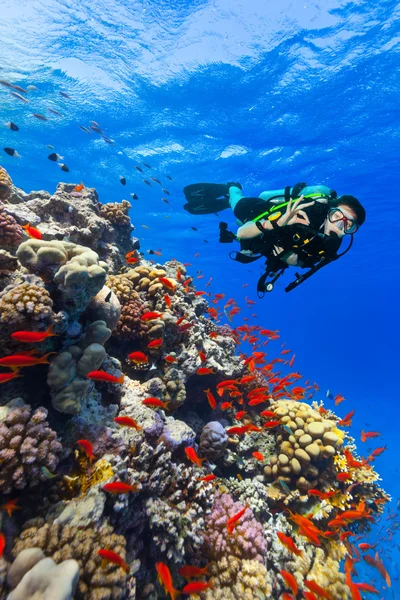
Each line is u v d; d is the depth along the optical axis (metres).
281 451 6.00
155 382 4.60
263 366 8.30
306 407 6.46
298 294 99.81
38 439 2.92
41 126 16.03
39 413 3.01
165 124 15.89
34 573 2.19
